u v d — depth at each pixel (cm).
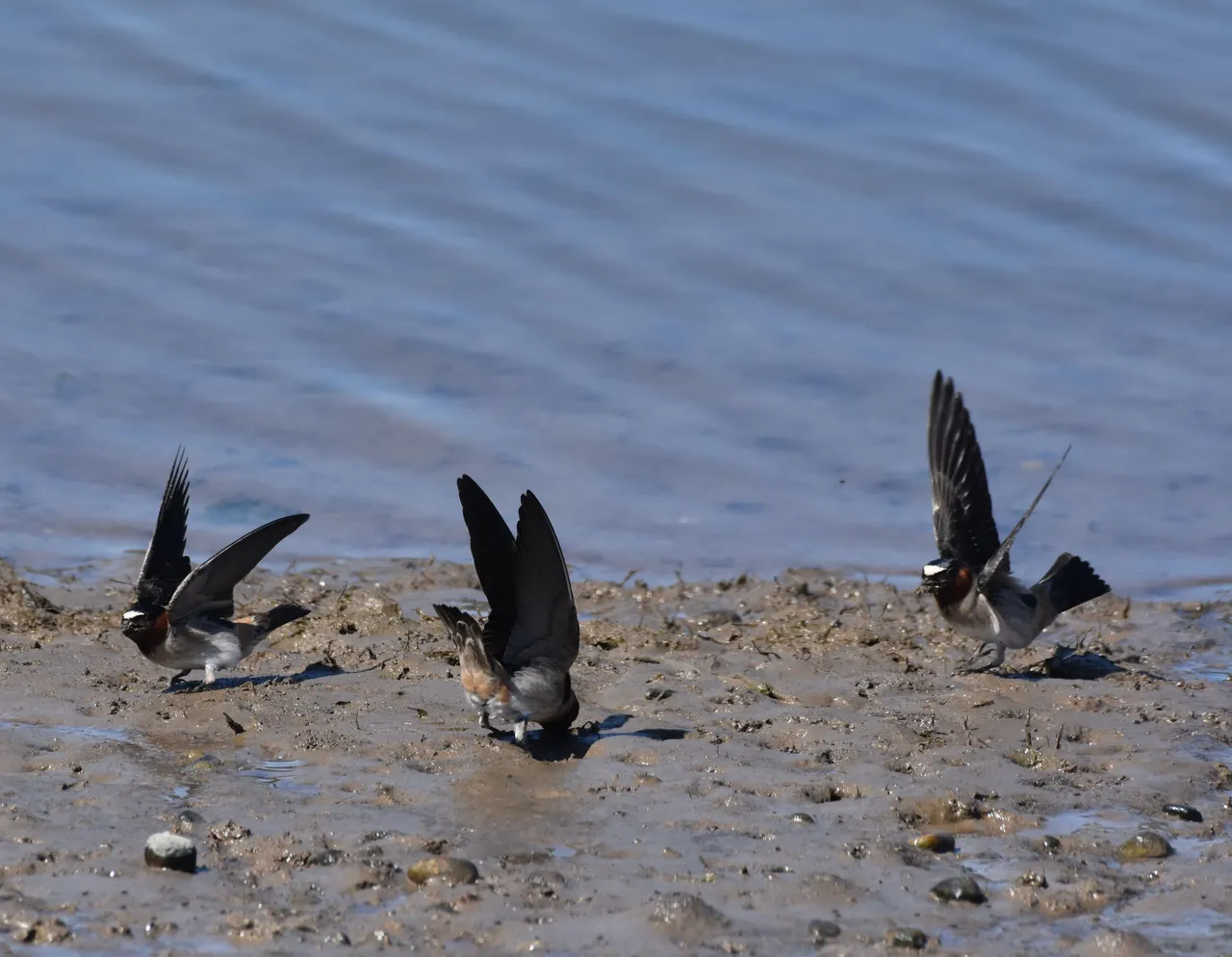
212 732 1309
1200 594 1953
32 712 1350
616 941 927
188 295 2608
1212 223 2841
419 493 2205
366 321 2581
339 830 1087
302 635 1611
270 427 2334
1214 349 2612
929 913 982
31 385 2386
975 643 1702
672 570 2028
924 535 2142
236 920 941
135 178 2817
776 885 1008
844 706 1427
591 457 2305
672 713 1384
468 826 1102
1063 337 2644
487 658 1248
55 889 984
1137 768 1270
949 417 1680
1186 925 970
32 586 1823
